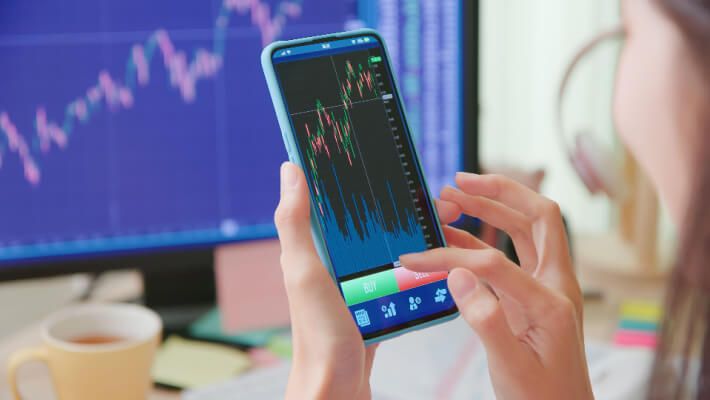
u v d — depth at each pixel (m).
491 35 1.32
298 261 0.41
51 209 0.77
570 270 0.48
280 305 0.85
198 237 0.82
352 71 0.52
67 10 0.74
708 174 0.25
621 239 1.11
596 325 0.88
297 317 0.42
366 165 0.51
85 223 0.78
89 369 0.64
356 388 0.43
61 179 0.77
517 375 0.41
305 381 0.43
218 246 0.82
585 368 0.44
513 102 1.34
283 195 0.43
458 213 0.54
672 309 0.27
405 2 0.83
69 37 0.74
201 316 0.88
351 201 0.50
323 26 0.82
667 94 0.29
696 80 0.28
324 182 0.50
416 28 0.84
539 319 0.43
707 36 0.27
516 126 1.34
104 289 0.95
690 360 0.28
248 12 0.79
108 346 0.65
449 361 0.76
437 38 0.85
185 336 0.84
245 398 0.70
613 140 1.11
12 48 0.73
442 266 0.44
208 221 0.82
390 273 0.50
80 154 0.77
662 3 0.28
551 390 0.42
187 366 0.77
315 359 0.42
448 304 0.51
